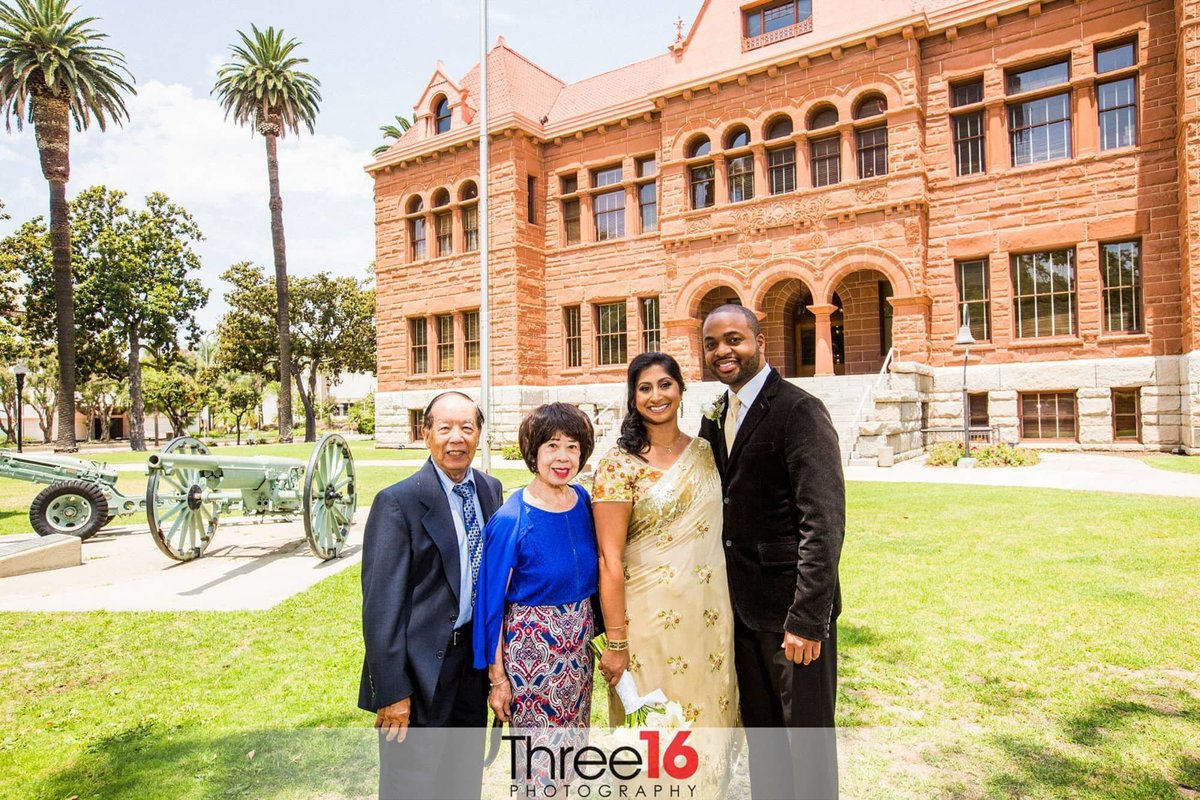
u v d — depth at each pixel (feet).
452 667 9.72
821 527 9.45
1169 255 58.49
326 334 177.27
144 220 151.64
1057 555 24.27
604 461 10.44
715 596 10.20
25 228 141.59
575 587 10.07
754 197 74.13
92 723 14.52
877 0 68.08
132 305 144.66
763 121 73.67
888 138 67.31
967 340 55.52
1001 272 65.00
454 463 10.11
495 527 9.99
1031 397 64.75
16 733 14.11
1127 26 59.72
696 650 9.97
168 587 25.45
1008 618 18.40
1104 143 61.93
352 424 211.20
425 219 95.71
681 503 10.12
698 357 78.64
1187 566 22.24
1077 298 62.34
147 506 27.68
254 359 171.83
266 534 37.06
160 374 209.56
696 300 78.33
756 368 10.73
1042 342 63.31
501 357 87.81
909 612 19.20
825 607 9.32
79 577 27.50
